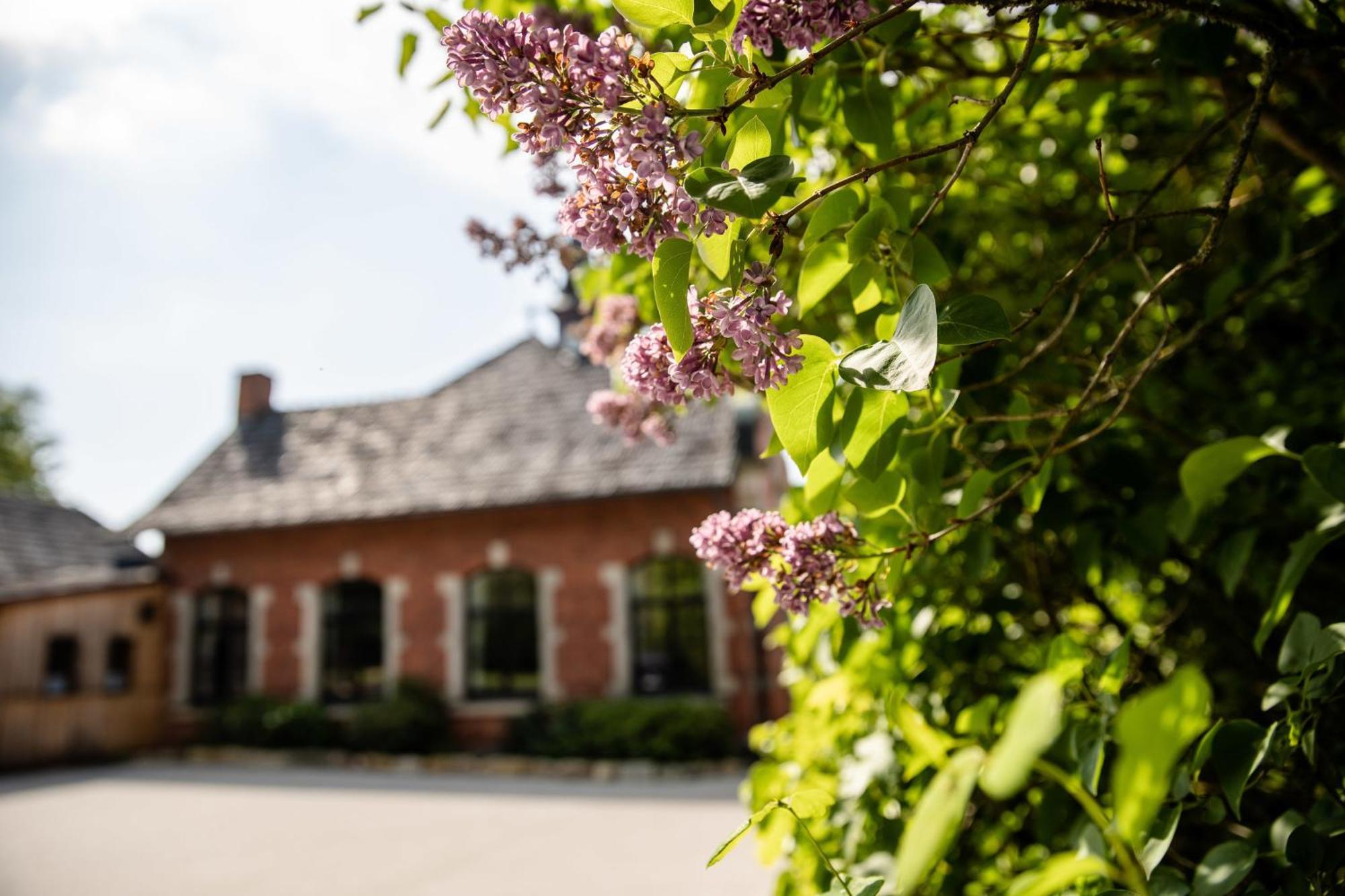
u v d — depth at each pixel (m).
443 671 14.73
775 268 1.05
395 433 17.33
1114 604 2.55
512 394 17.28
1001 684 2.05
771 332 1.04
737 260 1.06
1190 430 2.39
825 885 1.77
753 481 15.09
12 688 14.20
